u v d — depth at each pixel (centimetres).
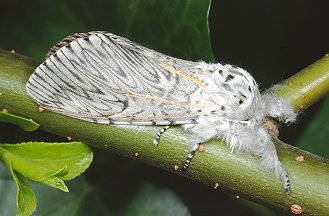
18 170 25
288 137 30
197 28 27
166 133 25
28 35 30
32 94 25
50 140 28
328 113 29
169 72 27
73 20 29
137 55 27
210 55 27
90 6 29
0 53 26
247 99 26
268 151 25
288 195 25
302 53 31
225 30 31
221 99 26
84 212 28
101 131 25
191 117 26
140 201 29
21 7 30
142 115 26
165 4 27
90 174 29
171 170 25
